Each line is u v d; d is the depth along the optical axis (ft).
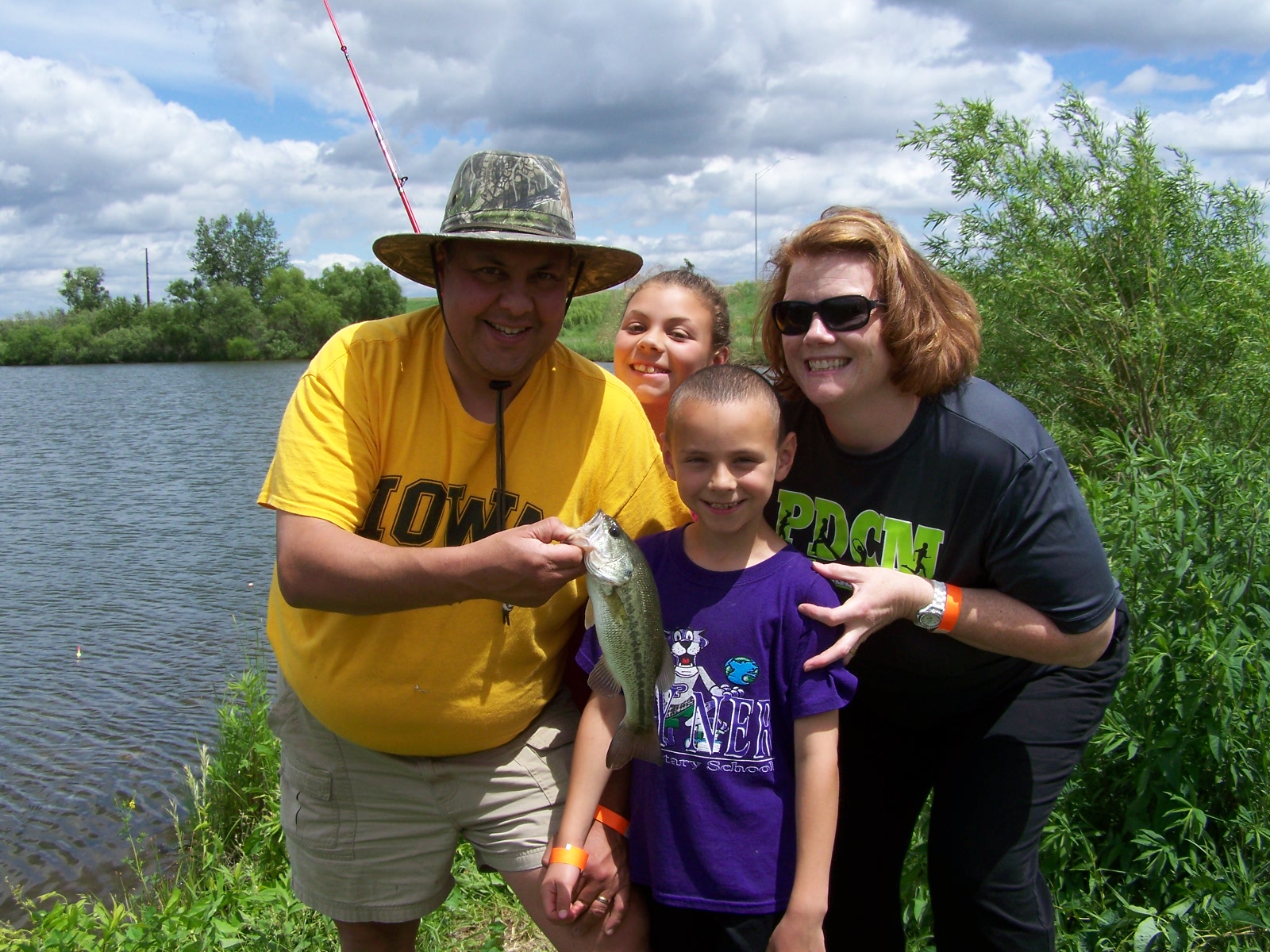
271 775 18.43
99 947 12.05
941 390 8.39
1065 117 22.29
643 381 12.17
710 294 12.52
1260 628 11.36
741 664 8.36
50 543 51.26
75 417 118.83
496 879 13.56
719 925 8.29
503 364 8.44
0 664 32.27
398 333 8.82
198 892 14.66
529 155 8.59
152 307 269.23
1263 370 19.74
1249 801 10.60
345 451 8.29
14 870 19.65
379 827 9.49
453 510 8.75
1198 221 22.07
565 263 8.66
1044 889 8.61
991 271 23.20
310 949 11.94
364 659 8.70
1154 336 20.13
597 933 8.86
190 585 42.63
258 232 321.11
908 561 8.72
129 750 25.46
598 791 8.81
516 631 8.87
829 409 8.47
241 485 70.03
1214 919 9.59
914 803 10.09
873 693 9.65
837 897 9.98
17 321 299.38
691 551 8.84
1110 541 12.35
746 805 8.24
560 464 9.04
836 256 8.16
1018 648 8.42
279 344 266.98
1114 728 11.07
